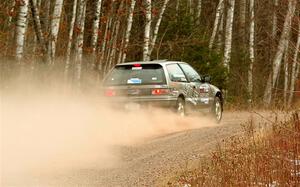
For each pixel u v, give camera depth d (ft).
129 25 196.34
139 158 92.07
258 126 112.47
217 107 143.54
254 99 188.65
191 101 129.70
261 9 304.30
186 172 79.36
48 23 165.99
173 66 126.62
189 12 230.48
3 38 138.31
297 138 80.59
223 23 307.99
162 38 214.69
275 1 229.66
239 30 293.84
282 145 80.53
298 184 69.15
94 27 175.83
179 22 221.66
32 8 143.64
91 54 179.52
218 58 213.05
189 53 211.61
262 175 72.33
